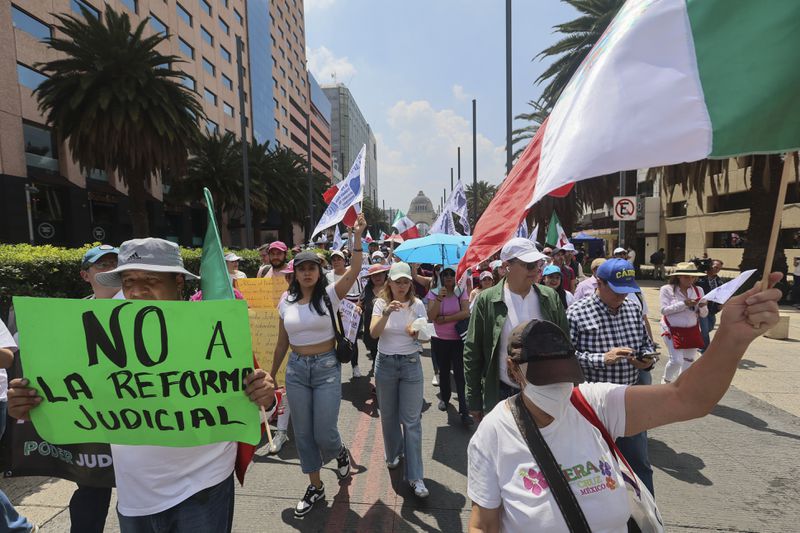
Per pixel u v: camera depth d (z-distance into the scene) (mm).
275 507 3094
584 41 17141
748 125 1093
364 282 7258
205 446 1764
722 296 3797
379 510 3061
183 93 17922
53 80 16172
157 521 1727
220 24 42344
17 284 4789
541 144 1604
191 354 1708
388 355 3395
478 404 3275
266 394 1745
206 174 25469
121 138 16625
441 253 7023
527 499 1369
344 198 5238
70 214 22672
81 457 1982
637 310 2852
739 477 3395
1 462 2520
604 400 1509
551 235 10094
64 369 1688
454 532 2822
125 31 16484
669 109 1148
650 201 28391
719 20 1135
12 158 19281
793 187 17875
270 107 58938
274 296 5449
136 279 1832
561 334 1423
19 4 19734
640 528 1443
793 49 1081
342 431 4445
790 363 6457
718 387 1306
